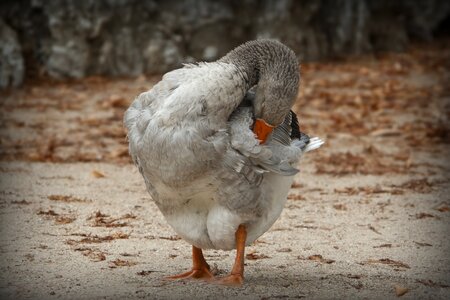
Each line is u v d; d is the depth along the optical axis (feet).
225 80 29.81
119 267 34.09
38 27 100.32
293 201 48.24
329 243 39.14
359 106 87.86
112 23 101.45
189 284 31.42
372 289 31.45
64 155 61.98
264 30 112.06
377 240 39.88
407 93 97.09
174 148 28.96
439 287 32.04
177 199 30.50
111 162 59.77
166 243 38.63
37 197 47.60
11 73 93.35
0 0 100.32
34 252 36.09
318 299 29.84
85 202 46.60
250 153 29.53
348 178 55.57
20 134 69.82
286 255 36.88
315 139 34.19
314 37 116.47
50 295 29.73
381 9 127.13
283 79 31.35
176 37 104.63
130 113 30.81
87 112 81.41
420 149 67.36
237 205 30.01
